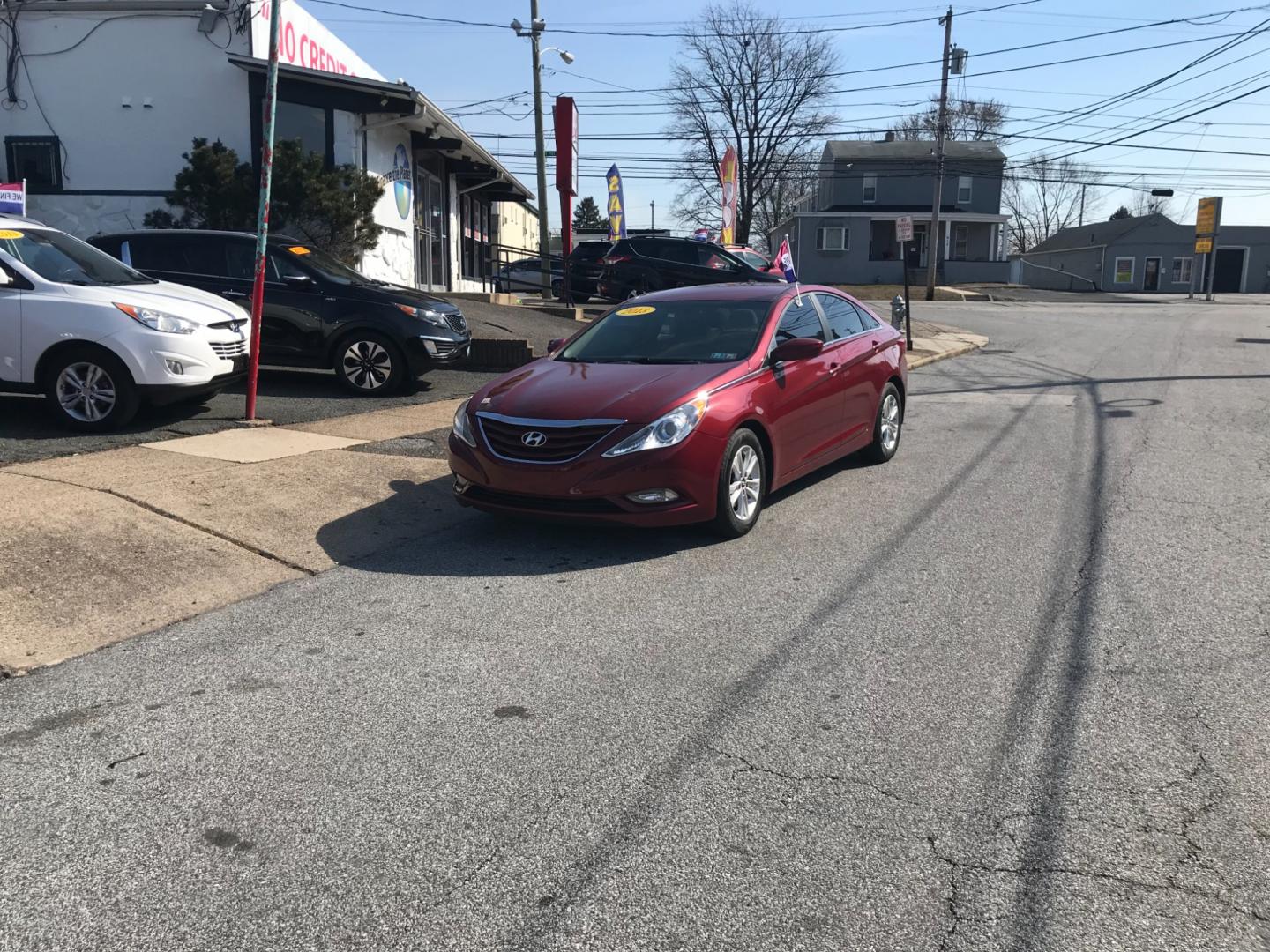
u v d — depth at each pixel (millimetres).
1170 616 5125
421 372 11242
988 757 3695
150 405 9164
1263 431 10508
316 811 3340
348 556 6137
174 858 3082
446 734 3879
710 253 22141
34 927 2760
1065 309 34250
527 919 2793
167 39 16828
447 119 18625
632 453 5926
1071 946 2684
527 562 6062
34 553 5469
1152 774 3572
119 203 17188
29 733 3887
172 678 4395
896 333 9125
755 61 59062
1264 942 2691
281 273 11039
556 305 19969
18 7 16734
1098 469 8633
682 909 2836
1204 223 49125
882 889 2918
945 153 57594
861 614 5172
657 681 4359
